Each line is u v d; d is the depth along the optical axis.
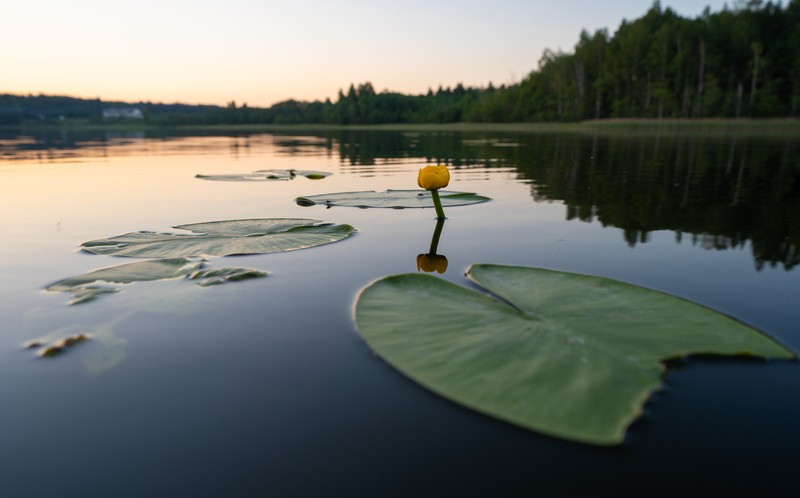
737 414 1.07
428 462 0.95
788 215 3.40
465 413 1.10
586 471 0.92
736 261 2.26
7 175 6.59
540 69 53.75
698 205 3.86
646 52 45.28
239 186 5.57
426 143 17.05
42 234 2.97
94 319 1.64
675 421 1.05
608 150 10.98
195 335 1.52
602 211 3.70
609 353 1.29
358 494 0.87
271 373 1.29
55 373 1.30
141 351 1.42
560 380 1.17
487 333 1.42
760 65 38.59
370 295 1.74
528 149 12.20
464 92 99.75
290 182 6.02
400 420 1.08
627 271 2.12
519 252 2.49
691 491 0.86
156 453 0.99
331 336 1.50
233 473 0.93
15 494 0.87
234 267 2.18
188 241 2.68
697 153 9.55
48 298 1.83
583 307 1.58
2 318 1.64
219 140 21.88
